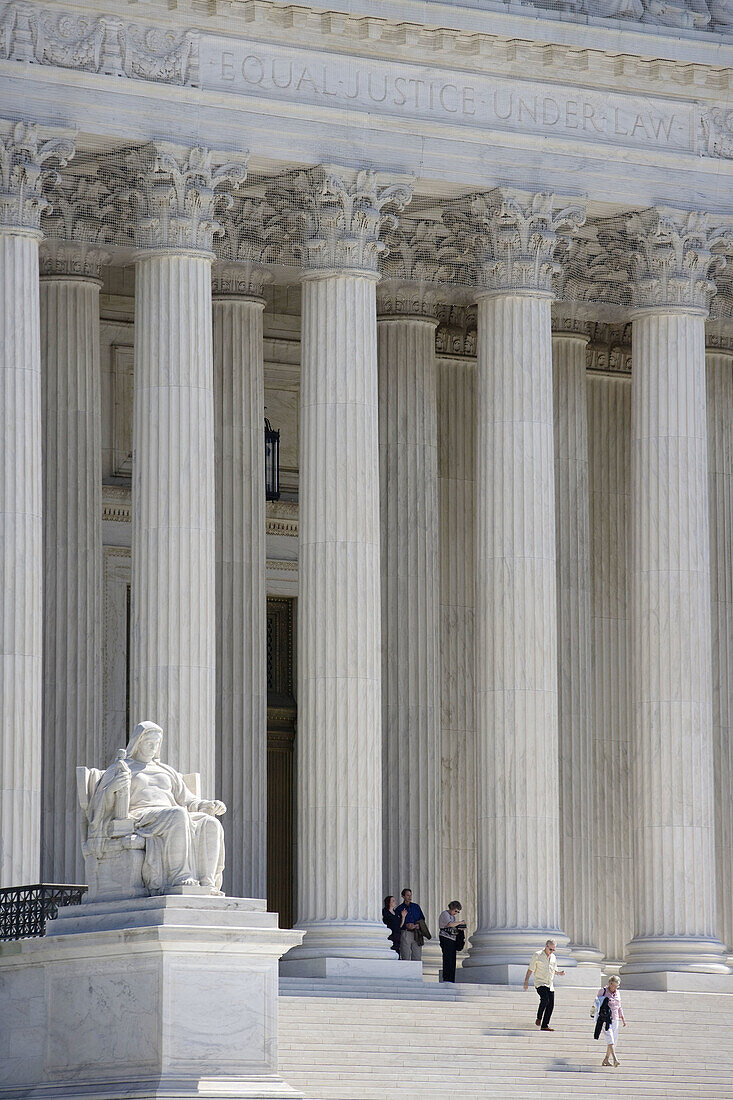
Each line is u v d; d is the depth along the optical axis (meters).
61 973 87.19
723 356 143.62
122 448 140.25
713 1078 107.44
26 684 108.25
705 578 127.44
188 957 83.88
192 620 113.75
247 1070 84.31
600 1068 106.31
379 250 120.81
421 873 131.50
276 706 145.25
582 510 141.00
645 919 125.00
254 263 128.75
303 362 120.38
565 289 136.12
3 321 110.19
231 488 129.62
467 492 144.50
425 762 132.75
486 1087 101.00
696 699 126.19
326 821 116.81
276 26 117.94
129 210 121.88
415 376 135.25
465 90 122.75
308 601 118.69
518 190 123.25
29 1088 87.12
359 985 112.38
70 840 122.12
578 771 138.62
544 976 109.25
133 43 114.69
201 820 88.50
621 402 147.88
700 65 127.19
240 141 116.94
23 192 111.12
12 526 108.94
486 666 122.62
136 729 91.06
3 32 111.25
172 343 114.94
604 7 125.94
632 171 126.81
